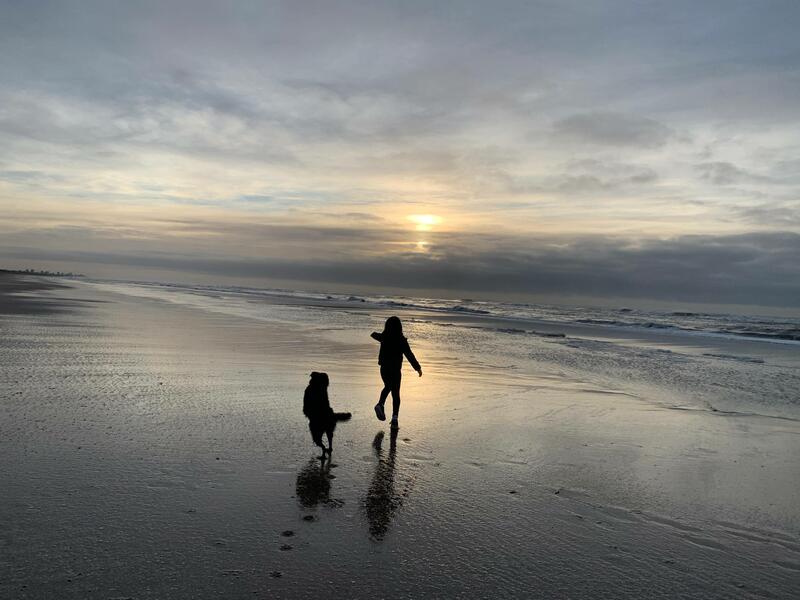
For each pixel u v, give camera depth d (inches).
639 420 327.3
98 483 185.9
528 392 407.2
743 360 671.8
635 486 213.3
